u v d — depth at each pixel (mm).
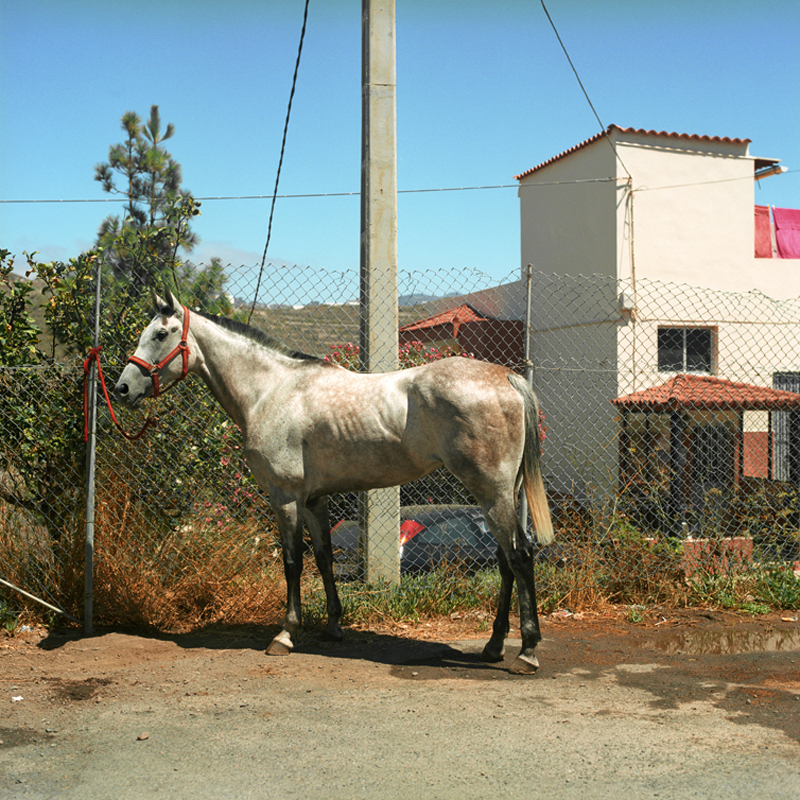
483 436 4320
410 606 5609
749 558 6484
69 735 3486
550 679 4324
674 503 6715
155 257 6562
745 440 9625
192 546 5641
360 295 6090
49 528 5648
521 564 4418
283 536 4797
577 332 12648
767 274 13242
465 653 4832
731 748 3311
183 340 4852
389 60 6152
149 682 4227
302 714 3734
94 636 5137
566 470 10266
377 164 6082
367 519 5832
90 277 5906
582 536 6344
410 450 4578
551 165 14445
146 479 5785
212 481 5992
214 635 5207
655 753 3258
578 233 13570
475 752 3277
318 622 5375
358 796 2883
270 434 4738
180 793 2914
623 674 4418
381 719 3664
